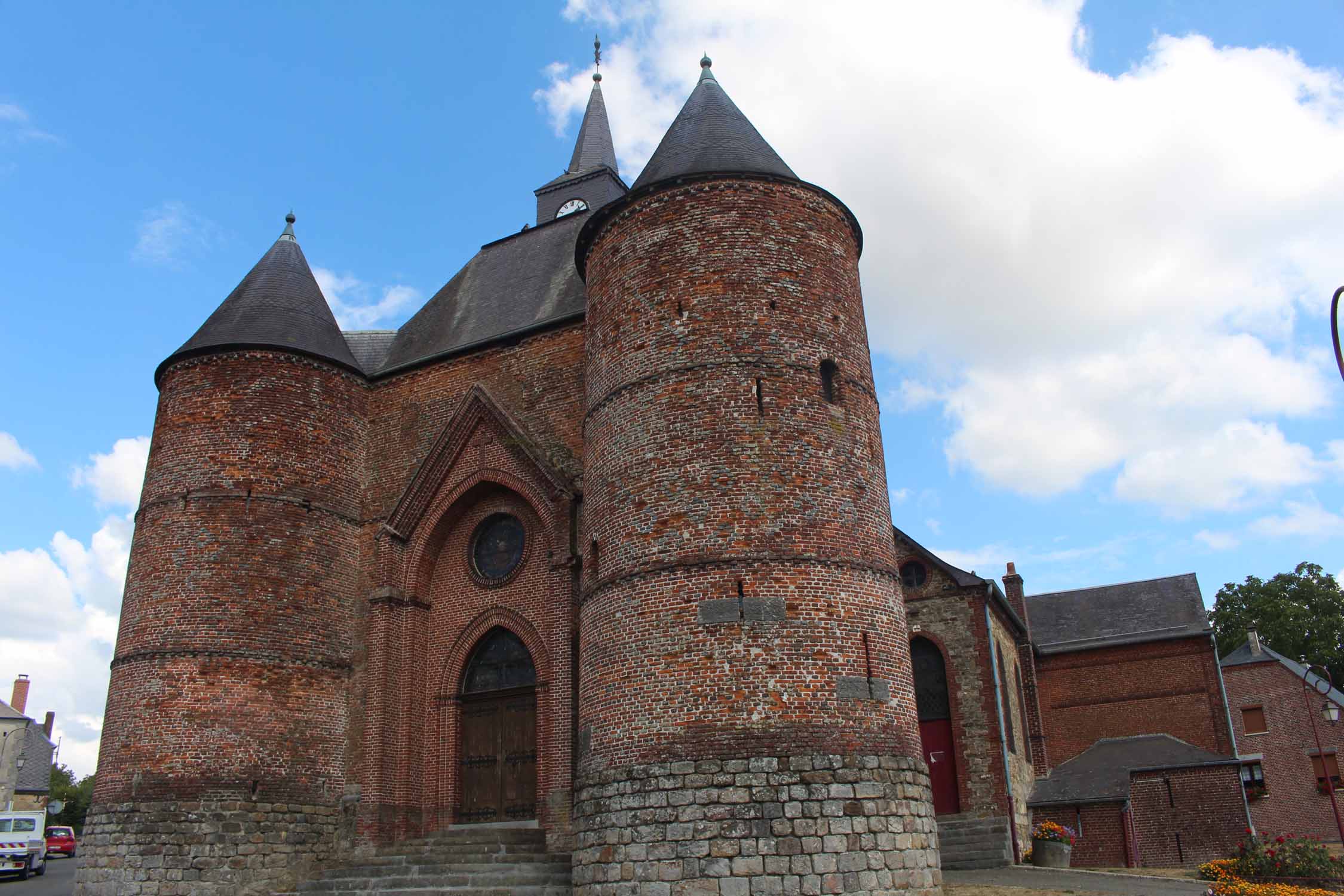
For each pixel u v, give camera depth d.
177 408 24.75
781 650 16.91
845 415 19.44
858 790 16.33
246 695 22.28
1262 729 41.38
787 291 19.81
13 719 65.81
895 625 18.42
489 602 23.84
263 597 23.17
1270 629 51.12
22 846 34.94
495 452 24.28
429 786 23.14
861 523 18.59
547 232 29.56
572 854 18.61
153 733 21.69
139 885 20.56
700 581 17.45
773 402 18.73
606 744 17.41
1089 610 39.50
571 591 21.80
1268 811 40.28
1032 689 33.81
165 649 22.30
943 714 27.64
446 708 23.67
